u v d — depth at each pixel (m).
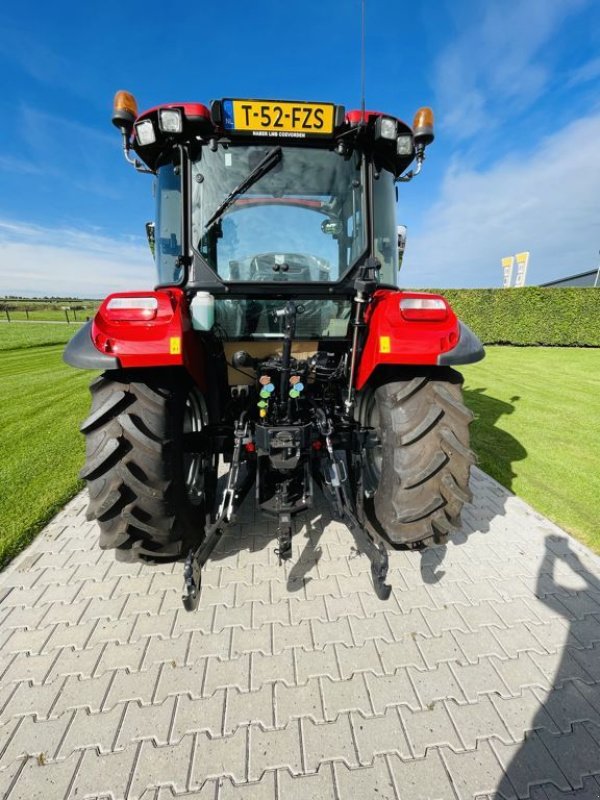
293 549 2.78
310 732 1.62
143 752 1.55
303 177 2.41
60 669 1.90
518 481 3.95
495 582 2.48
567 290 15.78
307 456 2.38
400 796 1.42
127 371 2.11
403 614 2.22
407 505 2.18
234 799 1.40
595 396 7.55
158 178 2.46
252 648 2.01
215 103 2.17
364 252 2.51
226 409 2.80
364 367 2.43
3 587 2.45
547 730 1.64
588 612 2.26
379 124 2.29
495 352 14.22
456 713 1.70
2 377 9.66
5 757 1.54
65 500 3.57
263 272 2.48
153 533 2.06
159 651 2.00
